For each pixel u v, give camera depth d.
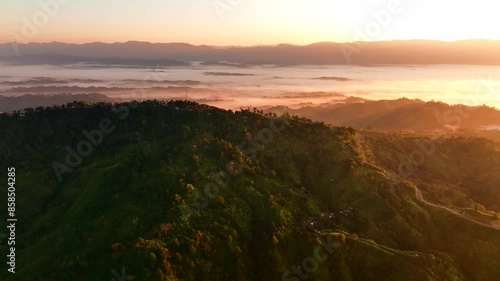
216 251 87.19
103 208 102.81
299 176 116.25
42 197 118.12
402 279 84.50
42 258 92.50
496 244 95.31
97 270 81.50
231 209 97.88
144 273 78.00
